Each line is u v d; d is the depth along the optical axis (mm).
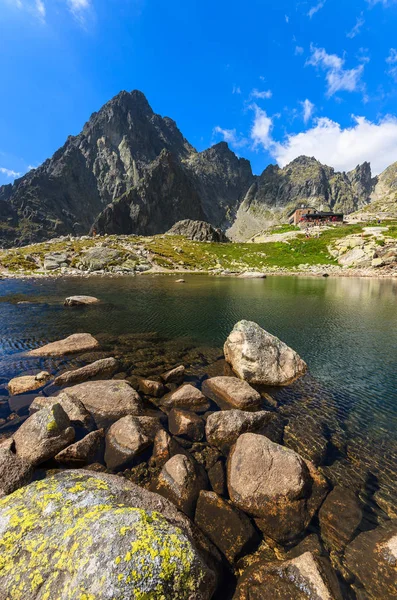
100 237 172875
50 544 5312
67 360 20656
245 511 8594
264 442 10266
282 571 6633
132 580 4652
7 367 19328
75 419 12609
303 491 9086
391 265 91812
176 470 9453
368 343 25719
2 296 49219
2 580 4988
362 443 12336
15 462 9422
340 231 152125
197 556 5523
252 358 18188
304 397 16469
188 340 25922
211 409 14602
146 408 14453
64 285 65812
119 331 28391
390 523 8266
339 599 6129
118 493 6930
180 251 135500
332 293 54688
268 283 72000
